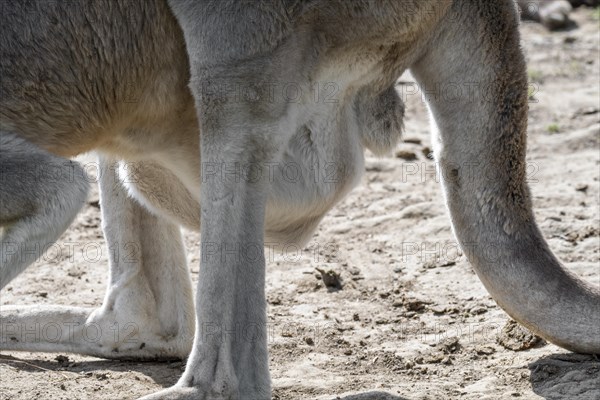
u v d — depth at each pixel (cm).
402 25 1330
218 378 1250
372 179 2377
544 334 1414
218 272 1266
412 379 1466
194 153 1392
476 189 1432
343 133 1386
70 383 1447
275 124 1286
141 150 1395
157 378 1487
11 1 1276
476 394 1374
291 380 1459
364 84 1381
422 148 2506
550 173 2320
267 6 1254
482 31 1405
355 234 2094
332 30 1298
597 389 1330
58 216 1259
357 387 1434
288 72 1280
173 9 1287
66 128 1325
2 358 1559
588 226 2002
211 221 1279
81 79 1309
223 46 1259
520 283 1414
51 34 1286
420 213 2158
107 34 1306
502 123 1418
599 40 3250
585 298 1395
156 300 1547
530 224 1431
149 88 1341
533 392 1365
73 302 1819
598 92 2822
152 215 1533
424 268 1917
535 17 3456
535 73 2950
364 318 1725
